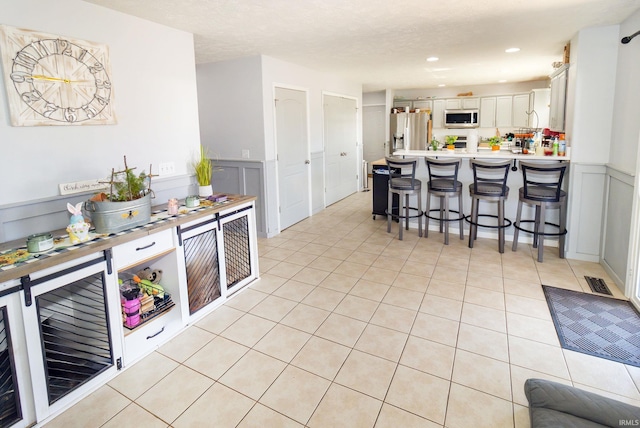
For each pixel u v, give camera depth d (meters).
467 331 2.57
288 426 1.79
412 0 2.69
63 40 2.37
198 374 2.18
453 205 4.79
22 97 2.19
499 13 3.02
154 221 2.49
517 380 2.07
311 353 2.36
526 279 3.38
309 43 3.90
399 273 3.59
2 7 2.10
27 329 1.74
